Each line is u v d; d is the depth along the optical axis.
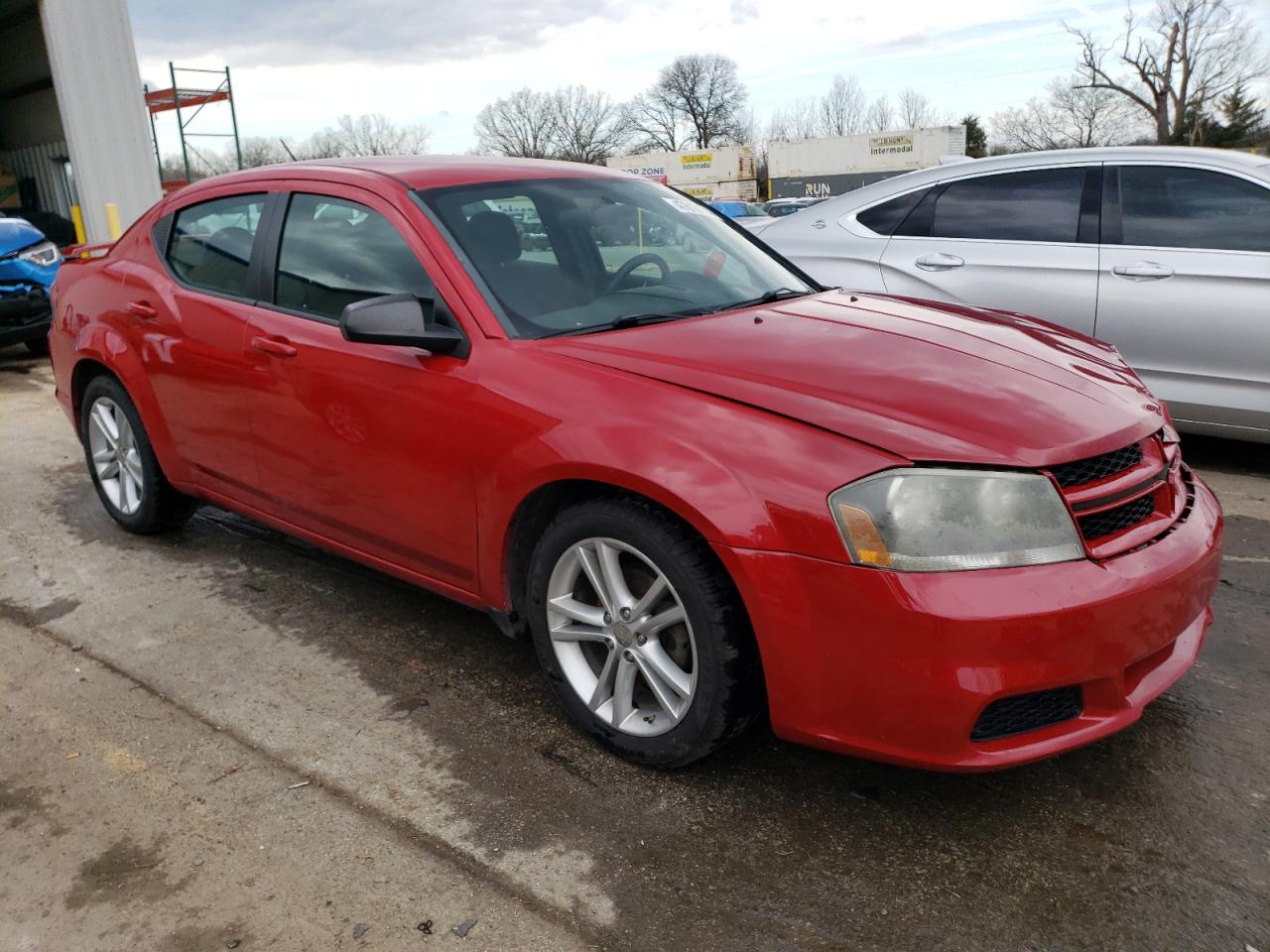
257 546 4.19
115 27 14.00
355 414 2.96
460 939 1.98
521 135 80.00
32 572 3.97
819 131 88.88
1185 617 2.25
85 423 4.34
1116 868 2.15
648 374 2.44
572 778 2.52
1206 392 4.68
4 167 20.06
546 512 2.63
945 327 2.83
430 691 2.98
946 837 2.27
